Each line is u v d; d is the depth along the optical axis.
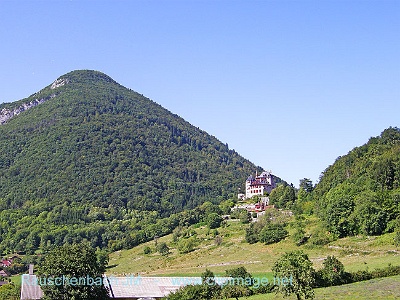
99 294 81.31
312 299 77.81
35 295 92.12
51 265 79.44
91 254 83.31
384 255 122.50
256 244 170.50
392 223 140.88
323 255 137.12
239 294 90.44
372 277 98.19
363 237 142.88
